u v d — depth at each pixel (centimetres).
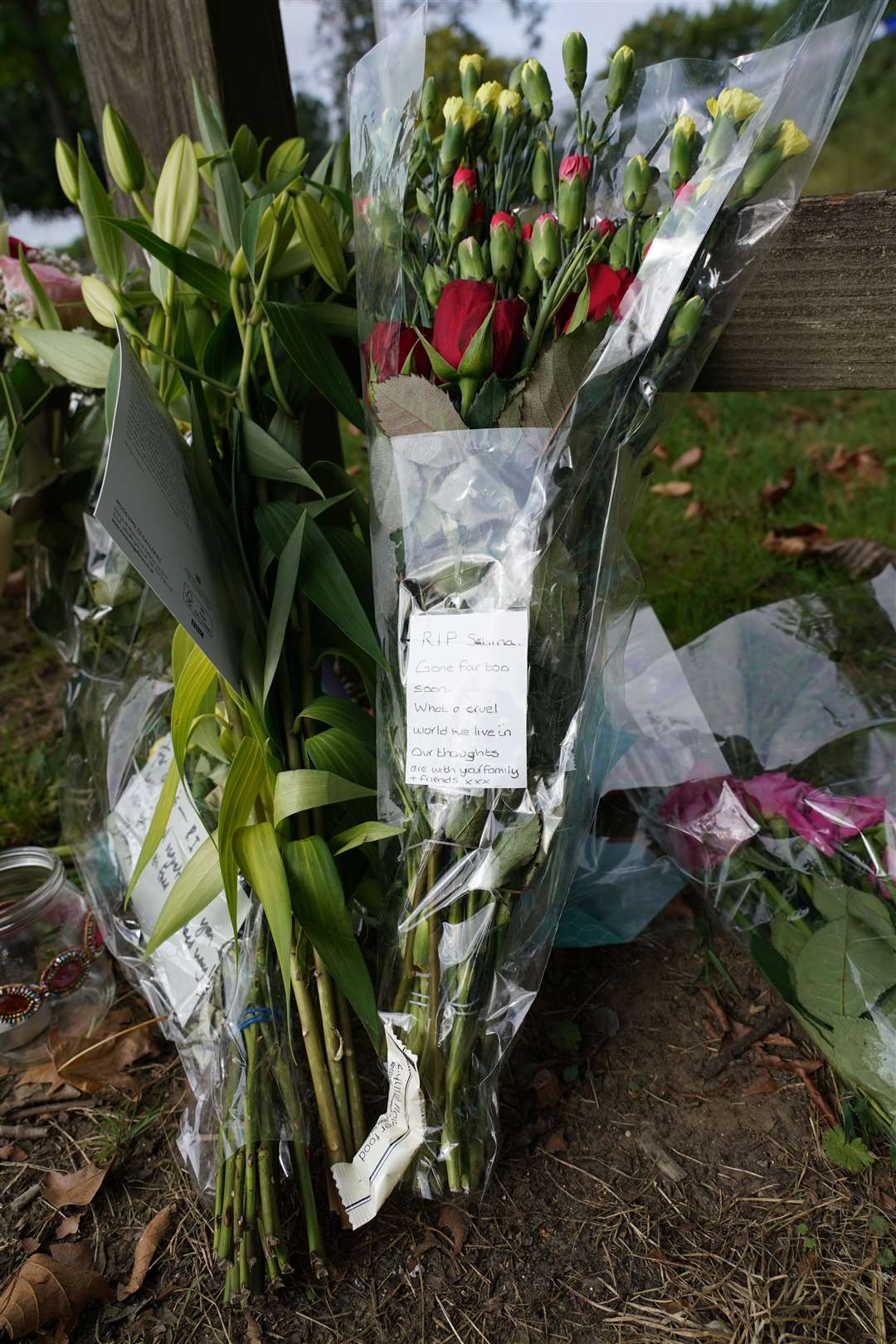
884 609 123
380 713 90
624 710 117
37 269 121
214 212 127
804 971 94
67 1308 81
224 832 82
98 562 119
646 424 82
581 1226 87
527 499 77
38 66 715
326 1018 88
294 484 102
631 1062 102
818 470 226
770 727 115
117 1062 107
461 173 80
